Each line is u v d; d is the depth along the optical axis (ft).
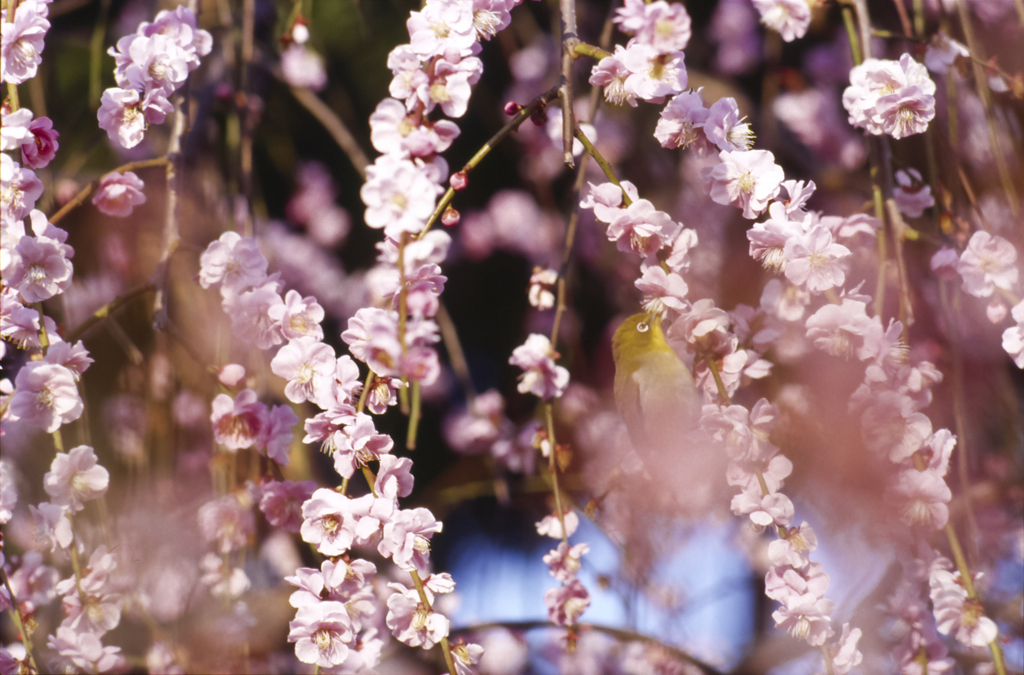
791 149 8.45
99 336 7.59
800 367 6.79
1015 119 7.12
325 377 6.44
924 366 6.57
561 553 6.84
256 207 7.69
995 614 7.17
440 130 6.36
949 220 6.89
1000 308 6.62
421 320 6.37
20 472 7.33
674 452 6.55
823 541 7.25
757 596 8.18
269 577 7.61
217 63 7.81
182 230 7.48
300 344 6.45
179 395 7.42
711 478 6.59
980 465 7.39
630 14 6.47
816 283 6.47
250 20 7.48
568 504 7.10
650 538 7.17
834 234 6.72
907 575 6.73
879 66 6.58
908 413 6.50
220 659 6.97
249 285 6.63
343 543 6.37
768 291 6.67
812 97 8.50
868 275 7.26
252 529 7.02
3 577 6.48
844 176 8.04
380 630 7.64
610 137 8.43
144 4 8.22
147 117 6.56
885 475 6.57
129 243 7.64
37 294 6.44
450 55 6.37
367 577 6.43
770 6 6.85
